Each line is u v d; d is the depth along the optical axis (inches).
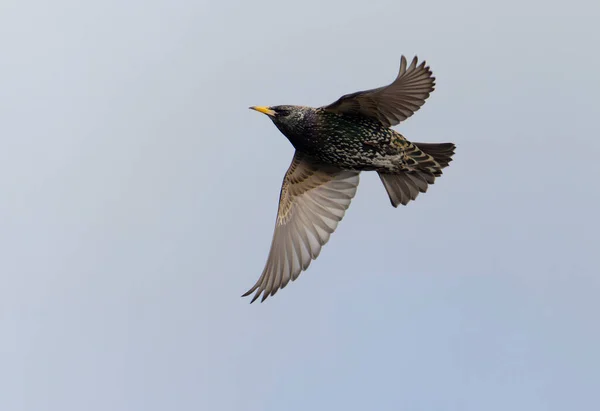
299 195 522.9
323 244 514.6
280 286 506.0
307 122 492.4
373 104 470.6
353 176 519.5
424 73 442.3
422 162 493.7
